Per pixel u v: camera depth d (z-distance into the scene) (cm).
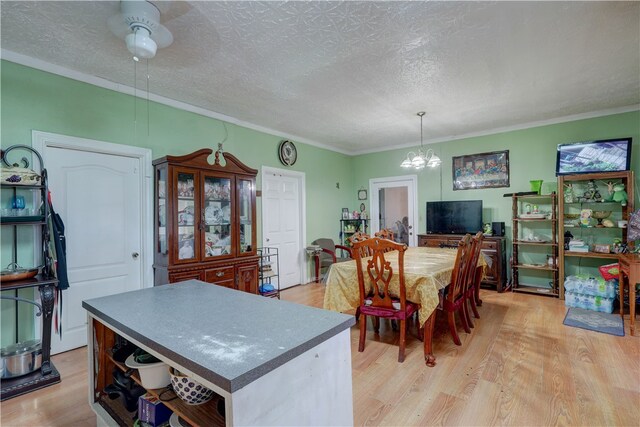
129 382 148
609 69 276
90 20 199
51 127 256
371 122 429
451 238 475
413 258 317
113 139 292
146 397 130
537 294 419
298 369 97
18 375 211
